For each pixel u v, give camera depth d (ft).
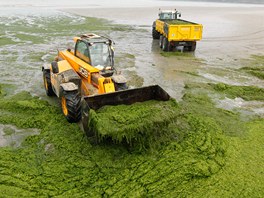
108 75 26.48
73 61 28.68
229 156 20.93
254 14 138.00
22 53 49.19
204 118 26.66
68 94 24.53
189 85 36.40
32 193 16.70
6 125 24.64
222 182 18.24
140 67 44.09
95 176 18.31
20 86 33.86
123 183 17.75
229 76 41.57
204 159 20.29
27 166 19.01
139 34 74.33
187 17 117.70
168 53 54.29
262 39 73.46
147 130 20.44
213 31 84.07
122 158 19.92
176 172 18.76
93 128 20.33
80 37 28.89
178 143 21.91
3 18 90.07
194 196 17.03
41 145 21.58
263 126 26.11
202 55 54.34
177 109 22.49
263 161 20.56
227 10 158.71
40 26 79.05
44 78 31.30
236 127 25.67
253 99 33.09
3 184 17.22
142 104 23.22
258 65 47.73
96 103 22.07
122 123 20.07
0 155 19.92
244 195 17.24
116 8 143.43
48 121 25.27
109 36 69.46
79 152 20.67
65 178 18.03
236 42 68.64
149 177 18.29
